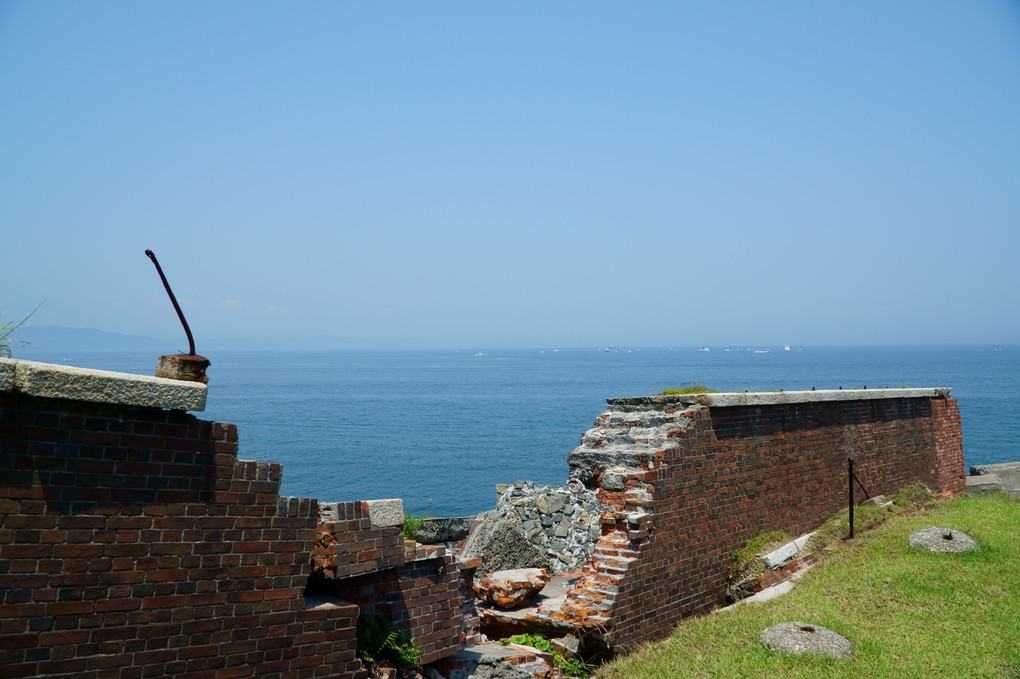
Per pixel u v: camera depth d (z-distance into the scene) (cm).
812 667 821
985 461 5041
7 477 455
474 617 870
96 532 490
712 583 1141
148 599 513
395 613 714
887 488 1606
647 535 1030
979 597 995
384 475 5003
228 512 559
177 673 527
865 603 1011
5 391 452
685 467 1098
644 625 1015
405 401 12825
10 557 455
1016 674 798
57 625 472
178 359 559
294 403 12281
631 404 1177
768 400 1256
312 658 608
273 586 585
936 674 800
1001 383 15088
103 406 495
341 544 656
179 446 532
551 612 1016
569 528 1384
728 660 855
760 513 1251
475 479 4822
